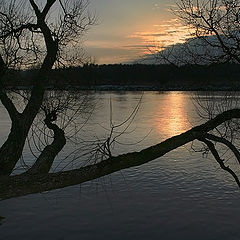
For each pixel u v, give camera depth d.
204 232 11.53
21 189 4.71
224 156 24.69
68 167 19.27
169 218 12.88
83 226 12.05
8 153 6.91
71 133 30.95
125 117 56.66
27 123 7.30
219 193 16.16
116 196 15.52
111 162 5.10
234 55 6.23
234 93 7.36
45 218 12.82
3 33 8.04
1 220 12.54
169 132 39.41
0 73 7.59
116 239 10.99
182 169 21.12
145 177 19.08
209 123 6.03
